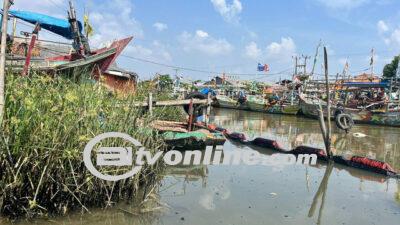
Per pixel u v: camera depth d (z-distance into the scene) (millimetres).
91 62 13500
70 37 17000
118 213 6109
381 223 6273
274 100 34656
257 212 6523
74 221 5691
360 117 25297
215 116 29484
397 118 23516
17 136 5375
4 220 5398
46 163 5566
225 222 6016
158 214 6195
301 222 6176
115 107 7340
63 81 7156
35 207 5609
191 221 5996
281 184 8391
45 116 5676
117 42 15305
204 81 56219
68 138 5875
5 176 5398
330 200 7395
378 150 14047
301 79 37562
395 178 9312
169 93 19281
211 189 7762
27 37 13961
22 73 7723
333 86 32094
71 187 5922
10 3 5898
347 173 9688
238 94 44406
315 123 24797
